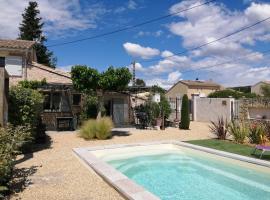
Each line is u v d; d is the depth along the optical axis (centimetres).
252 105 2416
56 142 1466
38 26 5472
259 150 1236
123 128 2230
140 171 1124
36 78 2509
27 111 1157
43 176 827
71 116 2348
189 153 1334
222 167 1133
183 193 882
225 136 1600
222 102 2720
